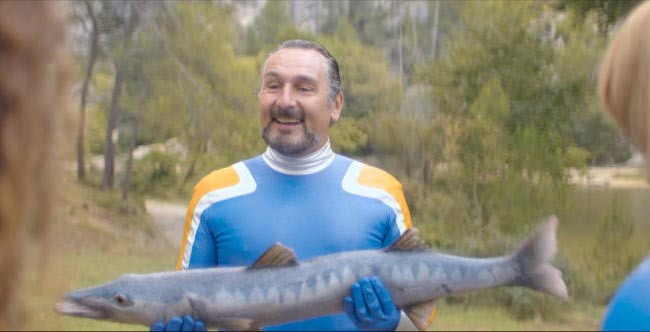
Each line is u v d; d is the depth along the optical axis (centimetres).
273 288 269
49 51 66
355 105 2559
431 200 1792
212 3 2352
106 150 2648
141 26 2308
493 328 1266
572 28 1794
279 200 317
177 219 2477
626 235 1586
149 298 256
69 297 253
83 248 1781
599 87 138
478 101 1794
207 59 2269
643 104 125
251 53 2975
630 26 130
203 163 2202
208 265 317
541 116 1834
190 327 259
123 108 2628
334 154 338
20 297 66
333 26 3275
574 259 1608
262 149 2123
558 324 1372
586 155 1909
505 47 1906
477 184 1736
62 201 68
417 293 280
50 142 66
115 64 2447
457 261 279
